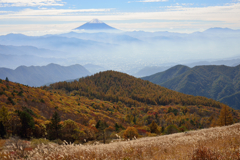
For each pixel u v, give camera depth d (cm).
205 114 14100
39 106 7625
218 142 966
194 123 9812
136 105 16738
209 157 630
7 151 965
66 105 9850
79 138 3472
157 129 5609
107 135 3772
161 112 14162
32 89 10625
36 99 8488
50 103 8812
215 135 1199
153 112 13738
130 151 955
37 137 3155
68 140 3394
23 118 3011
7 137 2288
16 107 5659
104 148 973
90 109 11244
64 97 12888
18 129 2945
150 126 5662
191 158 662
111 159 803
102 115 9762
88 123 7288
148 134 4806
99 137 3634
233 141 930
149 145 1111
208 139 1102
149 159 801
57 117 3591
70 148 912
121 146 1039
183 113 13800
